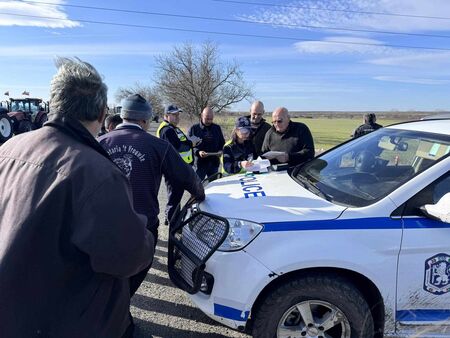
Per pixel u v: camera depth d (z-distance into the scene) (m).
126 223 1.37
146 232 1.50
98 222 1.32
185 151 5.64
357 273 2.33
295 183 3.09
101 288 1.46
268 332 2.36
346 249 2.28
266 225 2.38
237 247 2.38
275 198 2.70
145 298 3.47
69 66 1.52
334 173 3.12
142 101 2.87
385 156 2.99
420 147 2.79
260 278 2.29
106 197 1.35
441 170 2.44
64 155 1.38
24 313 1.33
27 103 20.94
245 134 4.80
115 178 1.40
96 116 1.55
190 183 2.83
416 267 2.33
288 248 2.30
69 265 1.37
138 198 2.69
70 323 1.40
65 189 1.33
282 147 4.41
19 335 1.34
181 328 3.01
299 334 2.37
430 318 2.38
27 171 1.37
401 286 2.33
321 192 2.81
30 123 18.11
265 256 2.32
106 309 1.53
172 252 2.90
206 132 6.02
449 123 3.09
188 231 2.76
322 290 2.31
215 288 2.42
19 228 1.29
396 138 3.12
